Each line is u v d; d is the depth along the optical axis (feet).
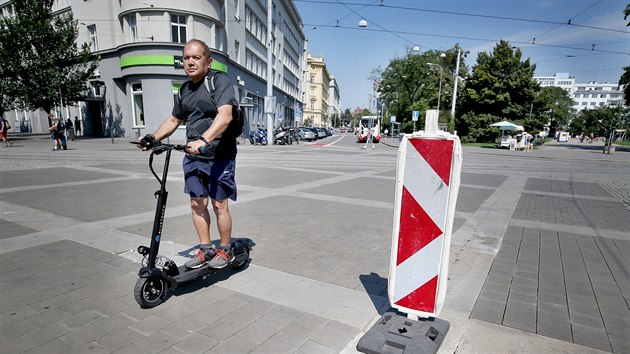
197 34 76.64
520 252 13.71
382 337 7.39
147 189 23.98
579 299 9.89
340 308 8.98
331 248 13.47
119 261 11.61
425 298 7.68
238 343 7.41
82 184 25.54
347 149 76.18
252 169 37.11
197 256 9.99
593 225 17.98
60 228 14.99
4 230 14.60
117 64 83.66
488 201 23.59
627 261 12.99
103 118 89.92
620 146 140.26
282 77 161.17
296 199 22.30
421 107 157.58
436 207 7.26
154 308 8.78
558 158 68.49
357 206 20.65
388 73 177.37
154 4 71.82
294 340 7.57
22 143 69.10
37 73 73.61
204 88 9.20
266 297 9.49
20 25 72.18
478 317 8.77
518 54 126.00
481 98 127.34
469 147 103.86
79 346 7.16
